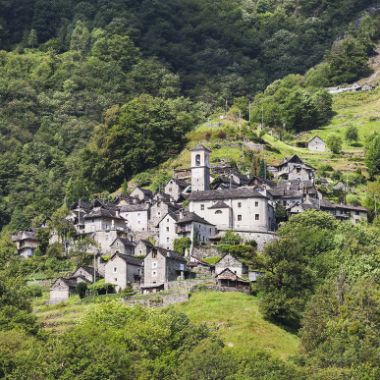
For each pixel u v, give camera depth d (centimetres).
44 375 17575
